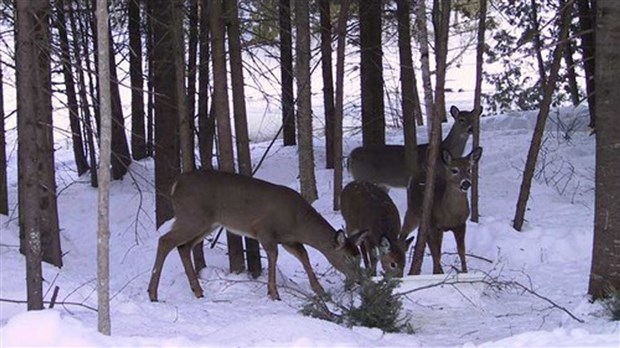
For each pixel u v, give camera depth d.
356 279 7.95
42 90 8.03
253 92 29.97
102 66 5.91
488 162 16.69
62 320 5.95
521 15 22.72
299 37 13.02
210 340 6.14
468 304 8.97
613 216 7.79
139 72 13.66
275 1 14.73
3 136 13.35
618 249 7.79
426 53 15.28
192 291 9.45
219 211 9.39
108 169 6.02
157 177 13.03
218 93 10.32
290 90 17.62
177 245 9.24
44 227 9.91
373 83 16.98
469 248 11.71
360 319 7.58
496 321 8.16
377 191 10.70
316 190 14.71
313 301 7.86
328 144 17.77
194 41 13.29
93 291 8.69
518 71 22.34
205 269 10.33
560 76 20.56
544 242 11.41
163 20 12.56
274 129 25.25
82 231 14.08
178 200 9.33
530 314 8.42
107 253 6.10
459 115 14.52
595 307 7.75
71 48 11.30
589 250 11.22
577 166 15.77
